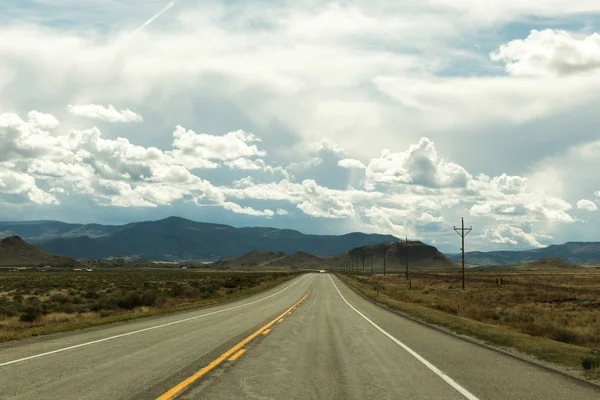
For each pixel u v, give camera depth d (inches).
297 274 6929.1
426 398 334.3
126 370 425.7
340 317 1081.4
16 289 2694.4
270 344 609.6
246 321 962.7
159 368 436.1
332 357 511.5
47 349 562.9
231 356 508.7
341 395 340.5
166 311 1233.4
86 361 473.7
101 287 3002.0
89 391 343.3
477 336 727.7
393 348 589.3
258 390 351.9
